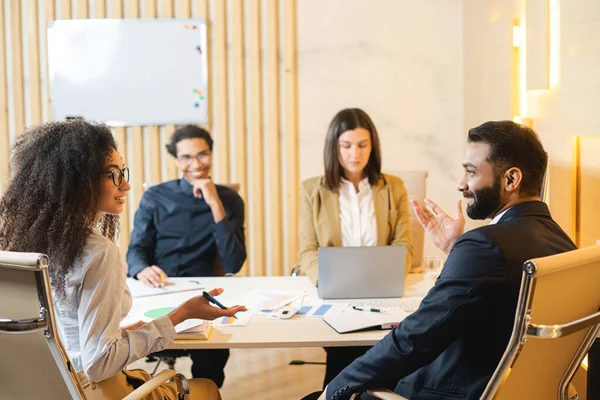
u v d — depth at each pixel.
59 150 2.07
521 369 1.84
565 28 3.04
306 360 4.30
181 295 3.04
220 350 3.47
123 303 2.29
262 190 5.19
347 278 2.90
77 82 5.10
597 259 1.79
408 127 5.12
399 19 5.04
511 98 3.73
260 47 5.09
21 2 5.11
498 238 1.94
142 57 5.07
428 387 2.07
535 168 2.11
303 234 3.44
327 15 5.05
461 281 1.92
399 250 2.89
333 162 3.40
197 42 5.05
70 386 1.82
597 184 2.92
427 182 5.15
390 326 2.51
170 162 5.14
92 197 2.09
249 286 3.20
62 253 2.00
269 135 5.13
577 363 2.01
